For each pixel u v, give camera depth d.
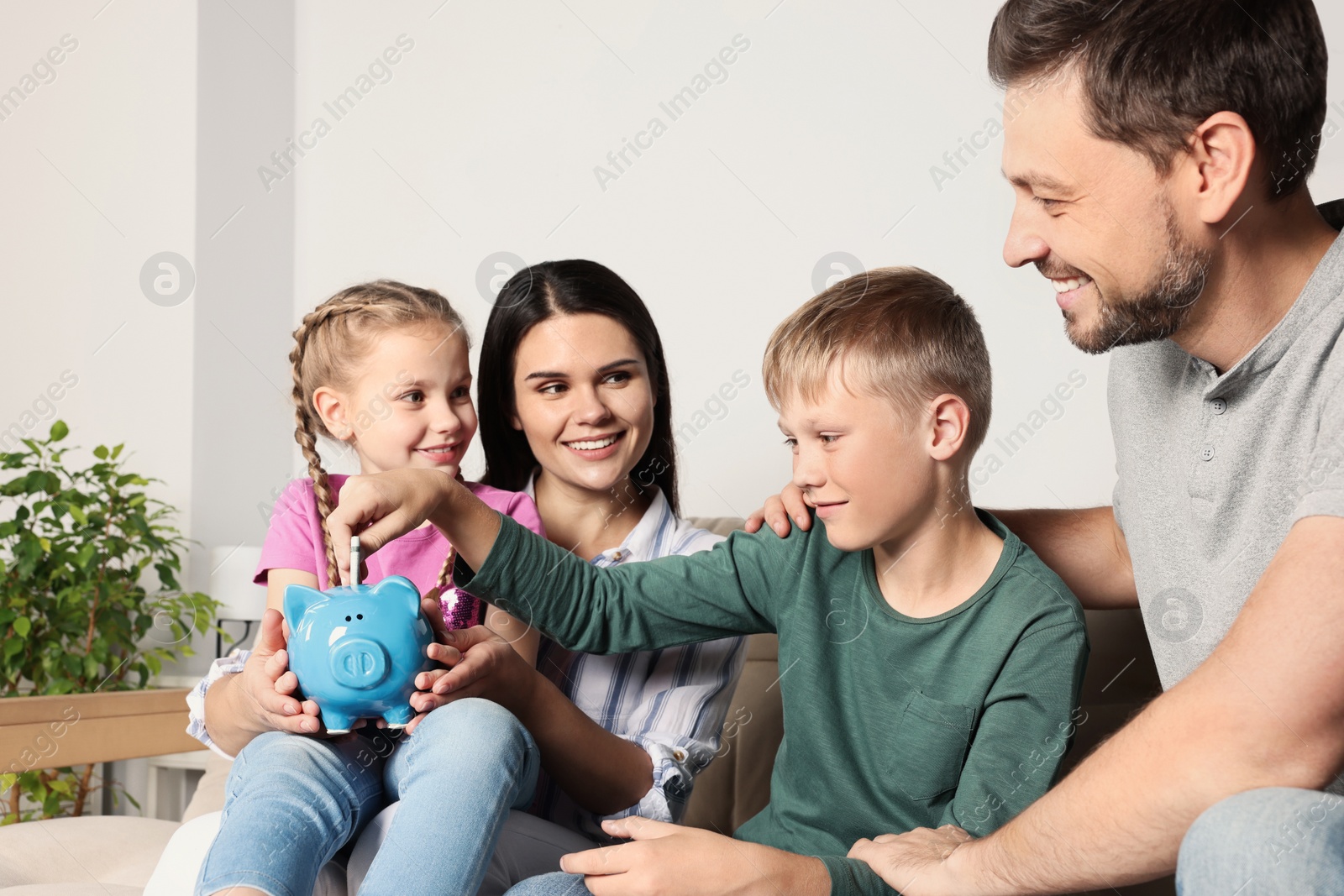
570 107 2.21
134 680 2.50
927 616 0.96
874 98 1.88
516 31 2.29
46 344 2.69
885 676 0.97
